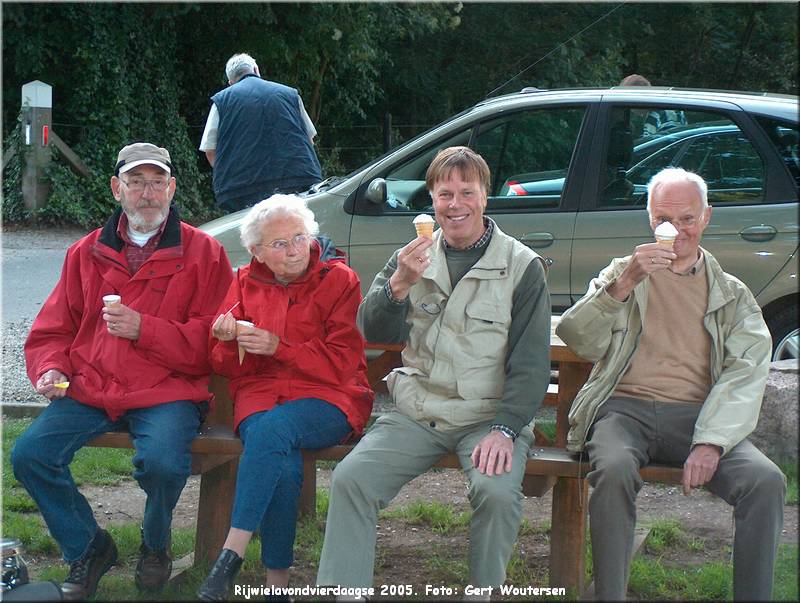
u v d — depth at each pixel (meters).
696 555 4.32
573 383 3.98
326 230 6.20
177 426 3.76
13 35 15.73
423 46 20.09
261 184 7.18
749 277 5.71
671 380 3.69
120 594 3.79
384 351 4.51
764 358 3.60
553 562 3.85
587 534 4.31
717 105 5.88
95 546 3.75
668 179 3.69
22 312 8.93
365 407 3.91
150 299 3.99
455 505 4.94
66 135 16.23
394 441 3.61
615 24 16.95
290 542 3.53
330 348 3.77
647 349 3.73
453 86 20.52
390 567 4.13
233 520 3.44
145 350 3.87
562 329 3.66
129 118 16.38
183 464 3.72
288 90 7.32
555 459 3.64
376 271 6.16
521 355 3.58
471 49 20.14
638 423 3.64
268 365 3.82
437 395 3.67
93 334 3.97
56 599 2.62
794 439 3.57
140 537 4.36
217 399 4.23
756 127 5.79
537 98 6.14
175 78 17.62
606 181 5.94
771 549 3.28
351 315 3.83
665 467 3.54
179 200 17.20
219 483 4.07
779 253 5.66
